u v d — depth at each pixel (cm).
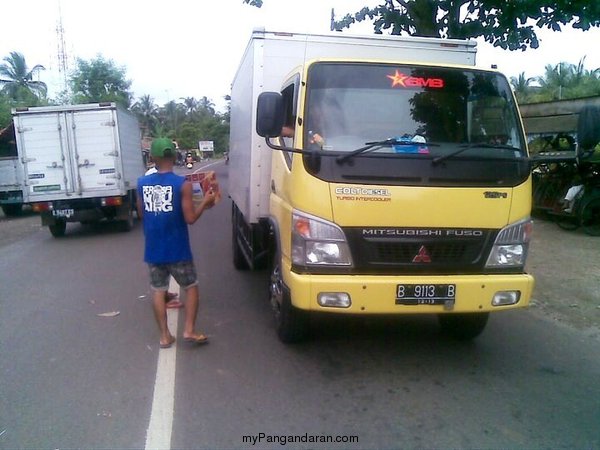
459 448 358
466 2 959
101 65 4500
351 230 430
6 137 1791
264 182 600
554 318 624
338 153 429
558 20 887
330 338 552
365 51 590
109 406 417
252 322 605
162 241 510
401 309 427
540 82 4197
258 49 585
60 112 1284
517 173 455
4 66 4172
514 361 500
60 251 1109
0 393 441
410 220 432
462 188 438
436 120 470
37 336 577
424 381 455
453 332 552
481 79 490
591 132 952
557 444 362
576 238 1047
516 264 455
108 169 1309
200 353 516
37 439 371
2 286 806
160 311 528
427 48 593
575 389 443
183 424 387
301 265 437
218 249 1050
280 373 470
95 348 538
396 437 371
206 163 5681
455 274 444
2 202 1775
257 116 457
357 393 433
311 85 460
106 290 761
